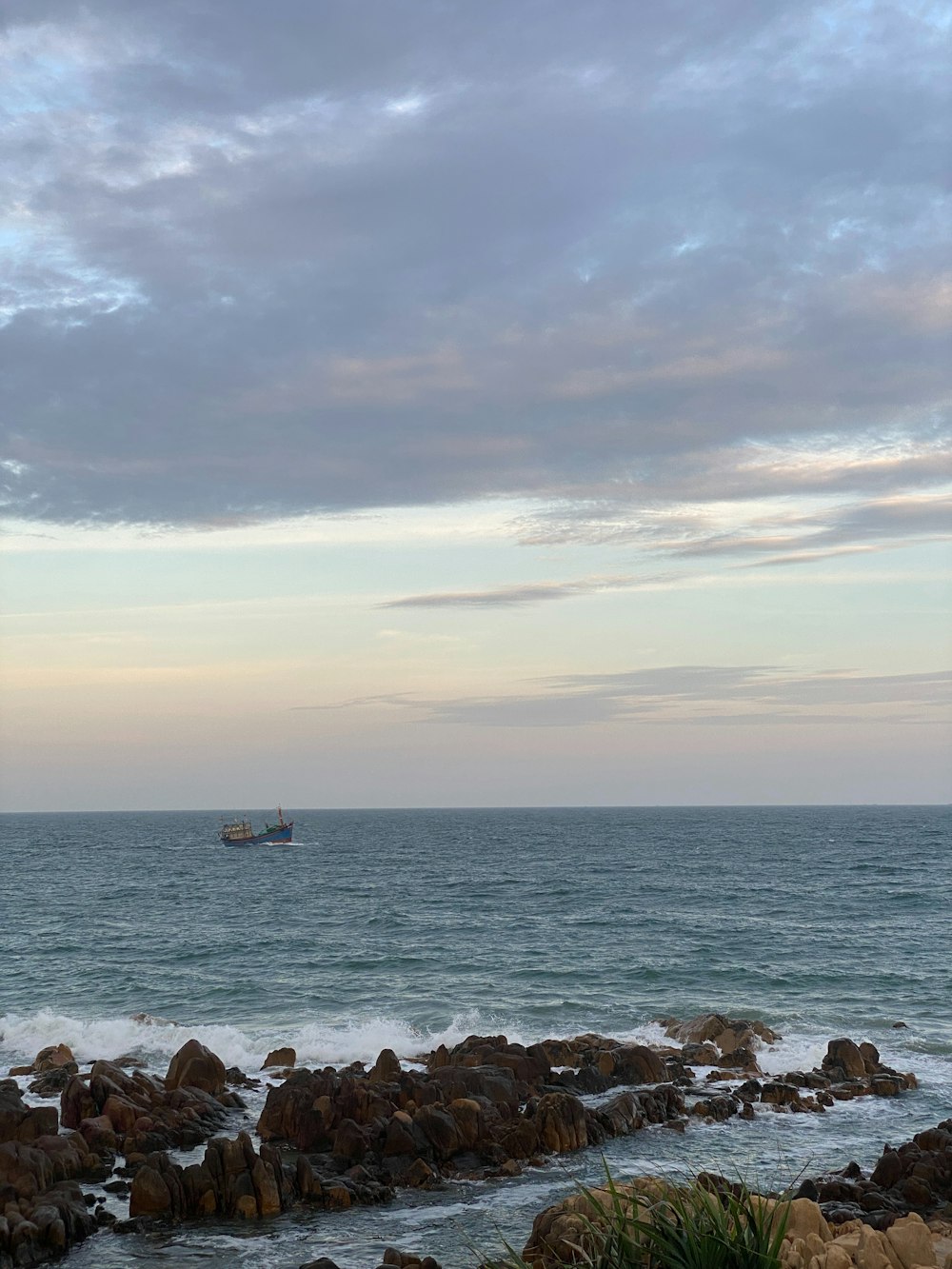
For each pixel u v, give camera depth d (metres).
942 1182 20.72
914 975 48.59
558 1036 37.44
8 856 166.12
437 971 50.44
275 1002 43.28
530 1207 21.78
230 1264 19.16
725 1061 33.03
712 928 66.12
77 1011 42.06
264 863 143.38
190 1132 25.69
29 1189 21.39
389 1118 25.00
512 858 149.00
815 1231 14.31
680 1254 10.41
